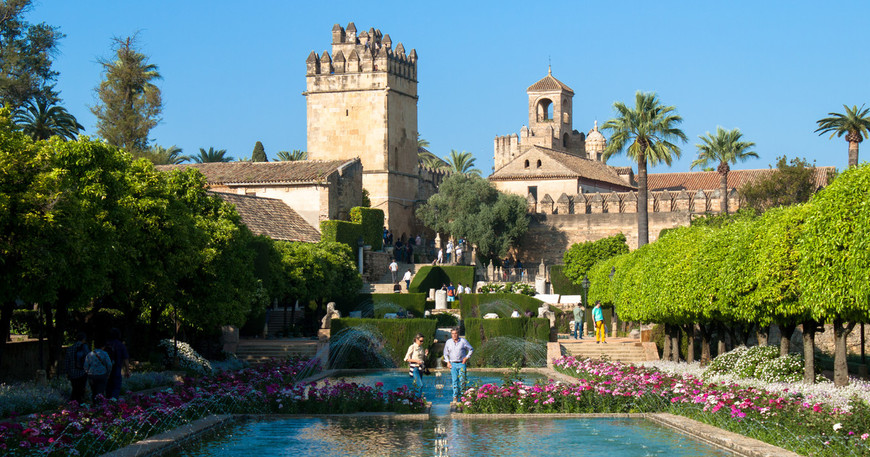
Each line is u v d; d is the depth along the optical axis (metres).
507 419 24.69
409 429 22.80
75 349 23.56
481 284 77.69
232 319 38.88
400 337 45.28
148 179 34.19
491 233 90.81
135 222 31.41
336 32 93.12
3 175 24.02
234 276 38.78
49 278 24.88
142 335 39.25
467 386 29.22
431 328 45.59
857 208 24.33
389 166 90.19
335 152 91.00
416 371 28.55
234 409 25.12
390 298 64.75
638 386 26.78
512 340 45.53
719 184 107.56
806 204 29.45
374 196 90.06
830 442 18.34
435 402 28.89
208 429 22.16
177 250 33.34
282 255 54.62
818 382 28.86
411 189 94.56
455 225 91.19
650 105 71.88
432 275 74.75
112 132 86.62
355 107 90.62
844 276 24.44
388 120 90.25
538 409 25.66
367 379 38.41
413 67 94.69
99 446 18.31
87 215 27.39
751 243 30.83
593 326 65.50
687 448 19.92
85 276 26.81
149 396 24.36
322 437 21.52
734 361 32.44
